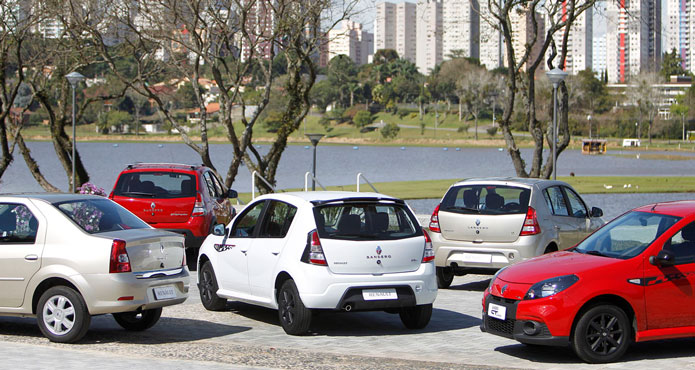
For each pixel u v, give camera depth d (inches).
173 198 847.1
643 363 450.3
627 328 452.8
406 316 570.9
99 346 502.0
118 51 1480.1
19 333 549.6
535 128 1526.8
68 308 504.1
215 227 610.9
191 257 1005.8
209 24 1401.3
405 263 537.0
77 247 502.3
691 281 458.6
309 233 527.5
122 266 497.0
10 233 519.2
